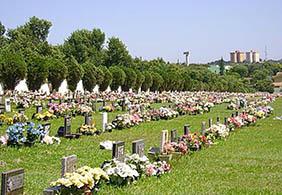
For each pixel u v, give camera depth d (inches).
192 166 554.9
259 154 660.1
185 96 1961.1
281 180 487.5
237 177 498.3
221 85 3230.8
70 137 764.6
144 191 414.9
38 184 426.0
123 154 490.3
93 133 826.8
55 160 560.7
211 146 730.2
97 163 542.3
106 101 1600.6
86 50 3221.0
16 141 631.8
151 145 725.3
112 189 409.1
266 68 5438.0
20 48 2741.1
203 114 1398.9
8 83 1716.3
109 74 2241.6
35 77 1840.6
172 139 670.5
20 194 343.6
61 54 2967.5
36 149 628.4
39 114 1036.5
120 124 946.1
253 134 919.7
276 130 1003.3
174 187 439.5
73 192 351.9
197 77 3324.3
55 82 1930.4
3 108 1166.3
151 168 476.4
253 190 439.2
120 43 3186.5
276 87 4249.5
